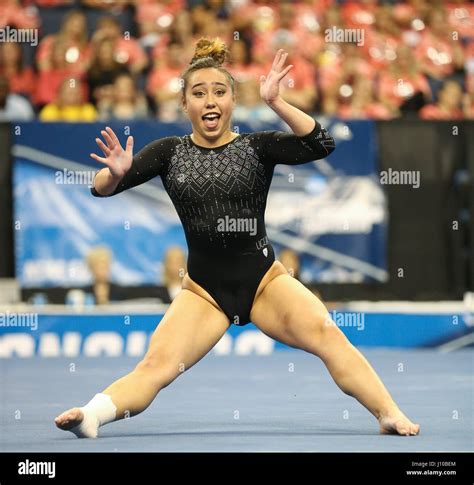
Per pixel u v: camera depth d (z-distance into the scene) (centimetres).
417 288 2045
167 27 2469
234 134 1016
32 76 2334
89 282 1988
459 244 2047
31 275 1977
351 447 889
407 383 1490
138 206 1988
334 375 994
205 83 986
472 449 883
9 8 2462
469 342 2030
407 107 2419
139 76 2364
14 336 1970
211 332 1007
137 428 1041
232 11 2498
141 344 1981
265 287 1013
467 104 2442
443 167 2044
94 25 2484
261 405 1256
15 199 1964
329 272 2019
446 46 2588
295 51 2433
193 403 1283
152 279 1995
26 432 1010
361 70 2436
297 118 955
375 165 2028
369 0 2602
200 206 994
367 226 2025
